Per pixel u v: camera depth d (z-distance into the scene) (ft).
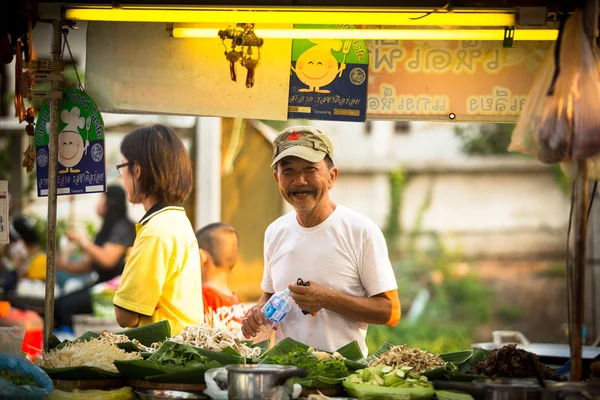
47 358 10.98
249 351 11.82
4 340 10.82
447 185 40.55
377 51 12.50
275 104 12.54
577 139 9.67
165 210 13.46
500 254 40.04
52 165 12.14
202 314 13.84
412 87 12.50
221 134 22.24
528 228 40.09
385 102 12.52
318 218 12.60
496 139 41.83
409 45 12.50
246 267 22.45
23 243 24.04
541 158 9.96
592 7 9.96
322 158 12.30
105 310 22.98
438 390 9.75
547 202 40.14
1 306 21.74
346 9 10.86
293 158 12.16
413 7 10.78
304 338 12.59
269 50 12.52
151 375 10.33
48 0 11.48
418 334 37.35
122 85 12.60
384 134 42.19
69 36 24.90
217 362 10.33
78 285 23.53
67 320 23.06
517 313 39.04
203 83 12.58
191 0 11.04
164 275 13.04
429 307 38.81
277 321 12.34
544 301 39.22
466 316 38.78
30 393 9.61
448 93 12.50
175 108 12.60
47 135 12.37
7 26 11.64
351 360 11.72
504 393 9.18
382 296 12.47
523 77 12.42
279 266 12.85
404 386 10.07
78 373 10.58
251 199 22.61
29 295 23.56
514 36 11.58
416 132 42.24
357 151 42.14
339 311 12.09
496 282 39.63
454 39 11.59
